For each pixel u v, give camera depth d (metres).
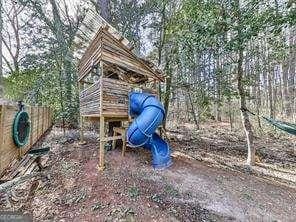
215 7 8.29
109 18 13.16
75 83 17.39
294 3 7.07
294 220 5.19
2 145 4.74
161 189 6.05
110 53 7.69
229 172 7.99
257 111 19.16
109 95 7.49
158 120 7.79
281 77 24.73
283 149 12.52
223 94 13.70
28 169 5.75
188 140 13.62
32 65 20.31
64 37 18.20
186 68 13.37
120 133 8.64
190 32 8.99
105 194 5.56
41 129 11.41
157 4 14.70
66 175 6.54
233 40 8.05
